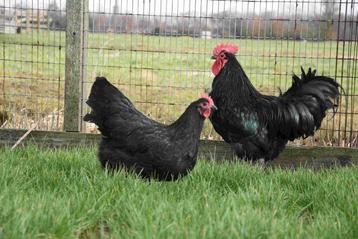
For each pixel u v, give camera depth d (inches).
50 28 120.2
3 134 116.3
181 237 67.1
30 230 68.9
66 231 70.3
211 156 110.1
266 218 73.0
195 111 90.0
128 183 84.8
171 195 82.1
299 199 86.9
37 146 111.6
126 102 94.7
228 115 106.3
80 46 114.3
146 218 71.8
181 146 89.0
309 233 71.4
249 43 166.2
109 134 92.5
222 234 67.9
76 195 79.0
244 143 108.1
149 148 88.5
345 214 77.5
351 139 117.5
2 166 89.4
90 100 94.8
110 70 168.4
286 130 109.0
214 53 107.8
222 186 91.4
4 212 71.3
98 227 75.3
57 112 129.3
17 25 120.6
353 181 91.8
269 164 113.7
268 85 155.9
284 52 169.5
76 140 115.4
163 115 140.6
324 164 112.7
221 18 115.0
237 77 106.7
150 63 171.2
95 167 95.1
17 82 157.9
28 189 83.0
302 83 111.9
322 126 134.9
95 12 116.0
